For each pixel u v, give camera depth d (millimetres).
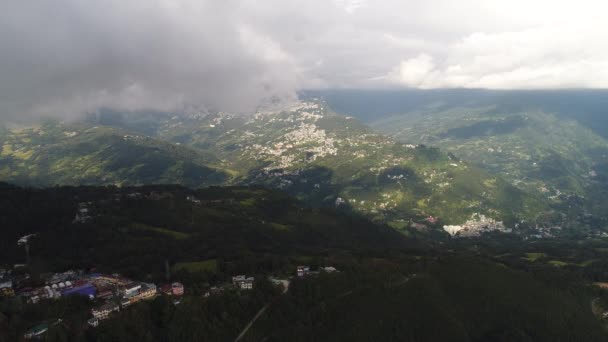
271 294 183250
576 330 198625
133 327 151875
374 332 177875
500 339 189500
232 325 165875
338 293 190875
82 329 148875
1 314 150625
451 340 183125
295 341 168125
